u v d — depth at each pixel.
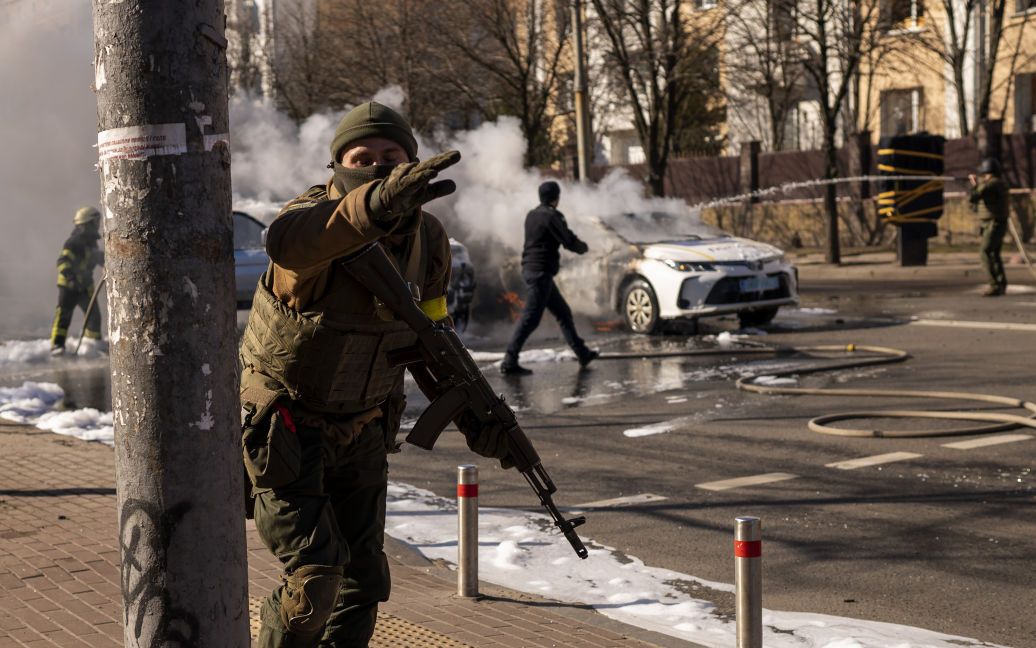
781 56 30.88
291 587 3.11
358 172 3.08
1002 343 13.16
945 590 5.35
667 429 9.23
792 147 39.47
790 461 7.98
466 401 3.11
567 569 5.82
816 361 12.53
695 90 34.81
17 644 4.55
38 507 6.85
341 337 3.08
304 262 2.80
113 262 2.43
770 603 5.28
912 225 24.81
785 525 6.48
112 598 5.15
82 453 8.55
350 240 2.68
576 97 23.14
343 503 3.35
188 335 2.42
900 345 13.45
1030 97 34.78
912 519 6.50
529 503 7.20
